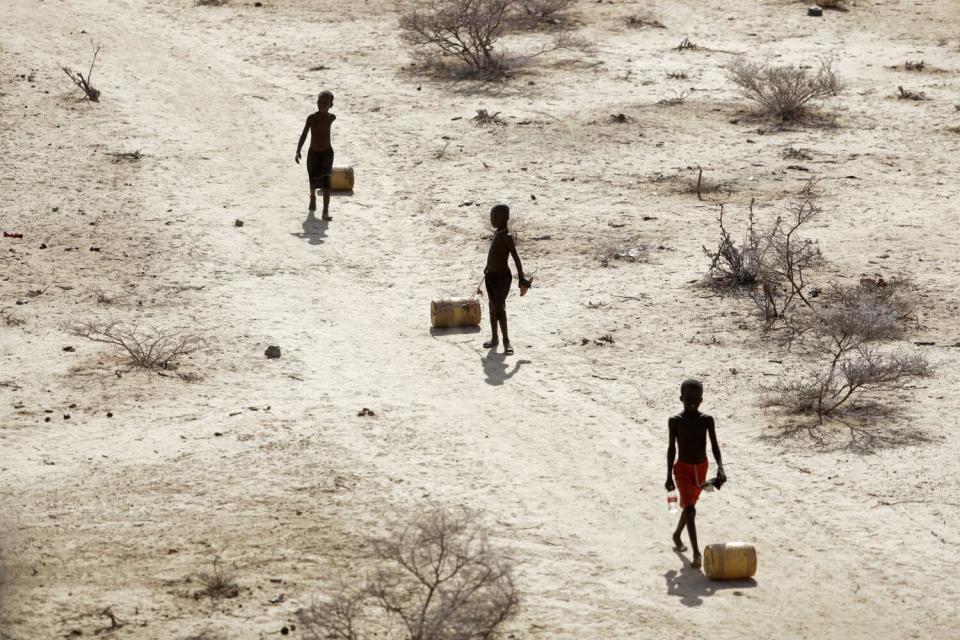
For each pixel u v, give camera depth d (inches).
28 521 888.9
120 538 863.1
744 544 818.8
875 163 2143.2
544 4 3221.0
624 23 3284.9
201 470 989.8
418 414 1128.8
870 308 1365.7
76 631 727.7
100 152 2116.1
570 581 811.4
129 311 1425.9
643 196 1950.1
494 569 783.1
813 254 1595.7
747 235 1732.3
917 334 1349.7
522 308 1469.0
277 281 1565.0
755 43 3132.4
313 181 1830.7
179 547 848.9
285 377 1229.1
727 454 1034.7
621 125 2353.6
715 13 3415.4
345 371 1253.7
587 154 2177.7
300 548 845.8
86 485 959.0
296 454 1024.9
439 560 733.3
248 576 804.0
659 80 2746.1
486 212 1861.5
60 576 802.2
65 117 2310.5
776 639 740.7
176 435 1066.7
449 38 3029.0
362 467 998.4
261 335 1358.3
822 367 1250.6
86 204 1851.6
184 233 1736.0
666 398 1173.1
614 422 1114.7
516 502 938.1
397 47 2977.4
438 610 717.9
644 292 1519.4
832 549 866.1
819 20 3348.9
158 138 2220.7
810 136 2319.1
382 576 737.0
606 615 765.3
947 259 1632.6
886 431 1074.1
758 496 953.5
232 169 2070.6
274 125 2347.4
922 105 2566.4
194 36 3019.2
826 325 1366.9
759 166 2114.9
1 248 1635.1
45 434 1066.1
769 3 3516.2
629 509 933.2
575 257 1663.4
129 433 1072.2
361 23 3191.4
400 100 2534.5
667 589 805.9
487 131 2308.1
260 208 1875.0
